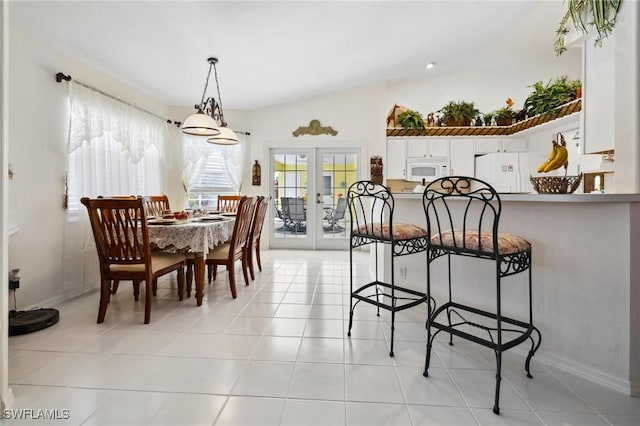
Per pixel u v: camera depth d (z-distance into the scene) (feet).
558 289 5.69
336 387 5.11
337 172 18.03
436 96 18.31
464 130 16.61
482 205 6.77
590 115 6.50
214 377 5.38
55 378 5.32
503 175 15.33
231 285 9.59
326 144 17.56
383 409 4.59
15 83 8.13
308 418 4.40
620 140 5.76
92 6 7.94
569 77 15.78
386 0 9.55
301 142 17.65
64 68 9.69
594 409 4.59
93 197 10.64
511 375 5.46
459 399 4.82
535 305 5.99
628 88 5.65
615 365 5.08
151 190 14.49
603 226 5.17
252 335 7.02
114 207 7.35
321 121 17.56
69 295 9.70
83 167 10.26
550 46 13.44
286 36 10.64
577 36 6.52
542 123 13.10
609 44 6.01
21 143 8.28
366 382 5.25
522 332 5.36
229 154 17.37
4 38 4.39
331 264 14.40
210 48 10.85
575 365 5.50
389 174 17.08
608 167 8.60
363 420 4.37
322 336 6.97
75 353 6.18
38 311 7.79
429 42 12.73
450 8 10.38
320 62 13.11
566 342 5.61
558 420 4.37
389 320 7.86
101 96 10.94
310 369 5.64
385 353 6.22
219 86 14.38
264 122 17.78
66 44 9.36
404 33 11.73
